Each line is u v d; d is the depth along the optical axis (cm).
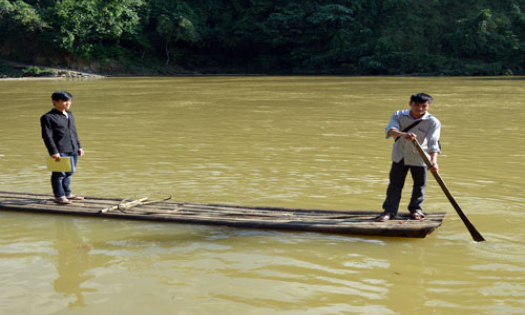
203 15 8019
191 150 951
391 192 509
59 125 575
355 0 7700
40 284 371
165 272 392
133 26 7369
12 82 4684
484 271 391
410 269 396
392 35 7181
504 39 6744
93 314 325
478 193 622
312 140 1062
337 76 6269
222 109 1788
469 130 1196
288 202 597
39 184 696
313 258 421
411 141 482
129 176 736
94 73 6919
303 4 7931
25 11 6550
